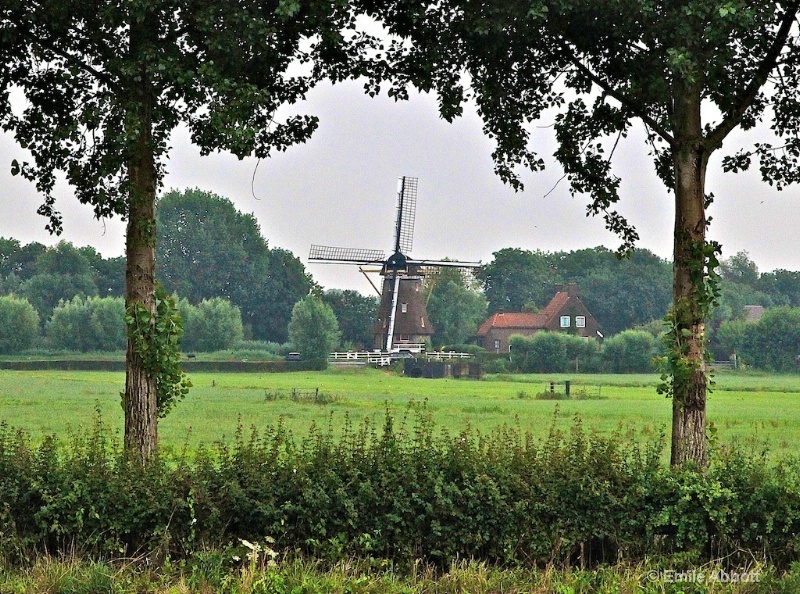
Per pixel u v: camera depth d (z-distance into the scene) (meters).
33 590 22.02
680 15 24.91
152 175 28.66
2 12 26.45
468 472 25.03
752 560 24.56
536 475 25.09
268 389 135.75
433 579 23.91
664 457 47.47
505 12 25.95
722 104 29.67
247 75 28.03
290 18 26.52
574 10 26.00
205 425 70.81
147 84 26.80
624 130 32.06
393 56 29.39
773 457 47.66
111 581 22.42
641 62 27.80
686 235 28.22
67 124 28.00
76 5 25.75
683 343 27.89
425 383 169.00
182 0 24.98
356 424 69.62
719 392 141.62
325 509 24.34
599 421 80.25
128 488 24.14
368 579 22.94
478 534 24.44
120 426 68.50
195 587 22.52
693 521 24.80
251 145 27.31
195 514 24.16
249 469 24.80
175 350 28.75
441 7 27.62
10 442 25.34
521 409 96.19
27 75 29.48
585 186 33.09
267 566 23.25
